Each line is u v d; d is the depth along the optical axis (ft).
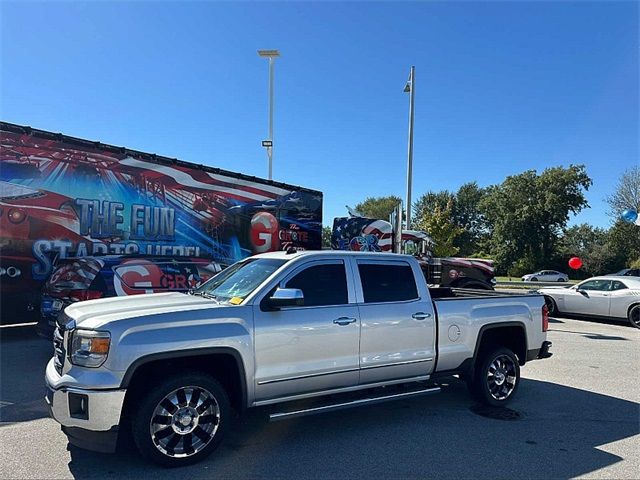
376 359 16.92
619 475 13.71
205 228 39.40
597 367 28.07
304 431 16.79
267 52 73.87
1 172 28.73
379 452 15.05
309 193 49.26
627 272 100.37
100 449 12.72
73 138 31.73
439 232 107.86
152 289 28.55
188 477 13.03
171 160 37.01
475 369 20.04
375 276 17.69
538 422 18.21
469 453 15.10
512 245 211.00
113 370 12.66
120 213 34.01
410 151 72.64
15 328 35.88
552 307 52.60
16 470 13.21
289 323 15.25
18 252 29.43
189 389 13.75
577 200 203.82
